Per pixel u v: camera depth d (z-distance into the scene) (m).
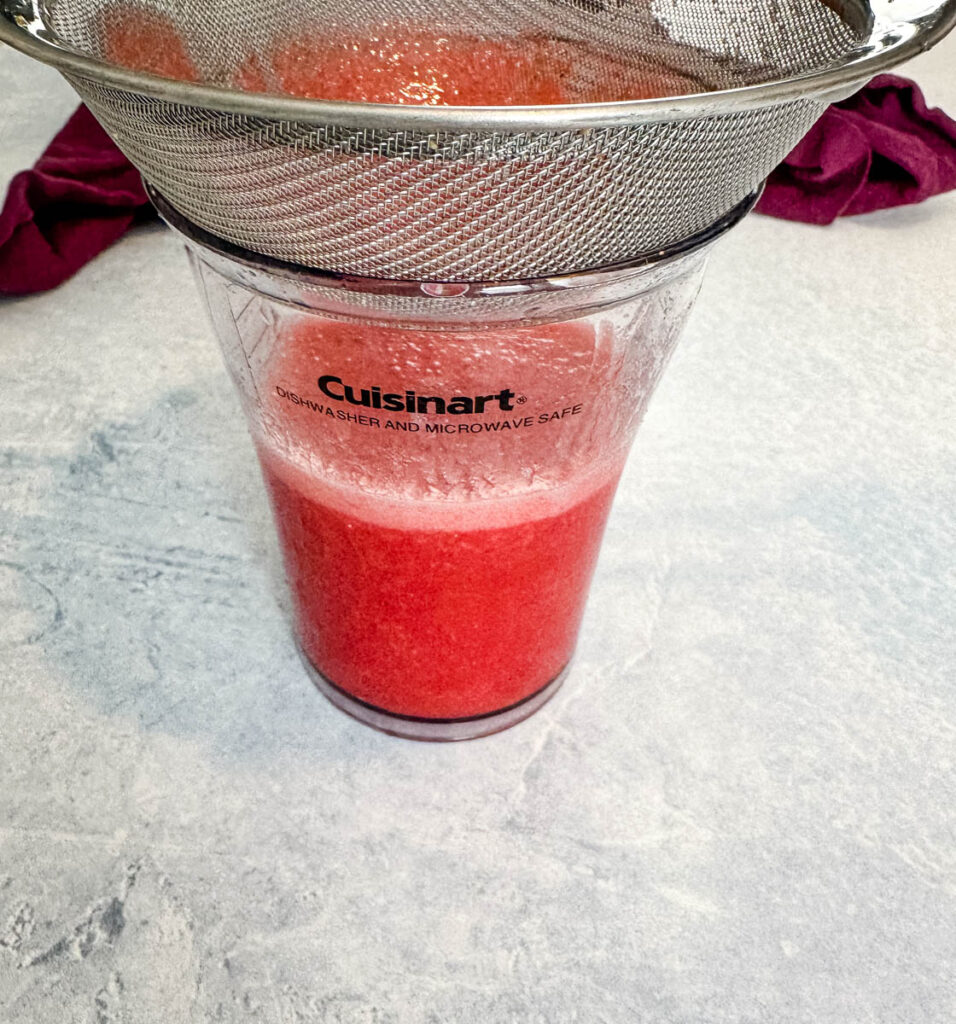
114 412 0.75
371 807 0.51
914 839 0.50
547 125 0.23
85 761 0.52
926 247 1.01
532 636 0.50
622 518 0.68
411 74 0.53
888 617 0.62
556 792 0.52
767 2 0.41
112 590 0.61
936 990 0.44
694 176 0.29
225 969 0.44
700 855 0.49
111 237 0.93
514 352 0.37
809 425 0.77
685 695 0.57
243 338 0.40
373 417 0.37
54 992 0.42
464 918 0.46
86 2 0.37
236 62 0.48
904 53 0.28
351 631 0.50
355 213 0.28
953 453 0.74
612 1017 0.43
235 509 0.67
